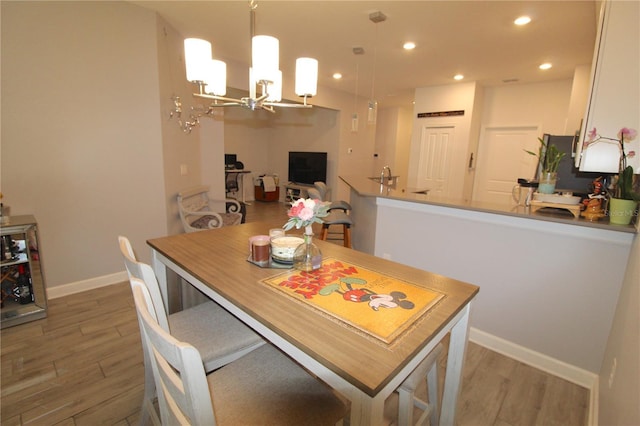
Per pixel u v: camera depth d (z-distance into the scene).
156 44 3.01
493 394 1.78
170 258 1.49
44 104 2.45
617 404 1.21
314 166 7.12
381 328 0.93
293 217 1.33
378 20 2.99
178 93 3.57
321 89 5.97
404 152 8.48
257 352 1.24
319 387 1.08
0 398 1.64
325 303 1.07
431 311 1.04
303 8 2.83
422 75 4.93
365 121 7.18
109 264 2.96
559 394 1.79
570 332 1.89
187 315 1.50
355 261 1.49
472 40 3.45
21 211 2.45
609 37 1.70
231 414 0.96
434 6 2.74
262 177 7.90
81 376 1.81
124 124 2.90
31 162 2.45
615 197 1.72
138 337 2.18
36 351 2.00
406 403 1.14
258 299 1.09
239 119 7.74
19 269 2.33
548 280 1.94
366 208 3.35
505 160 5.56
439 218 2.40
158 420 1.37
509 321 2.11
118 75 2.81
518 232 2.03
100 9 2.64
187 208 3.68
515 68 4.39
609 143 1.75
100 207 2.85
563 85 4.92
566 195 2.00
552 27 3.06
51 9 2.40
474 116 5.38
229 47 3.98
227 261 1.45
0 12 2.21
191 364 0.65
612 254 1.72
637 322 1.18
